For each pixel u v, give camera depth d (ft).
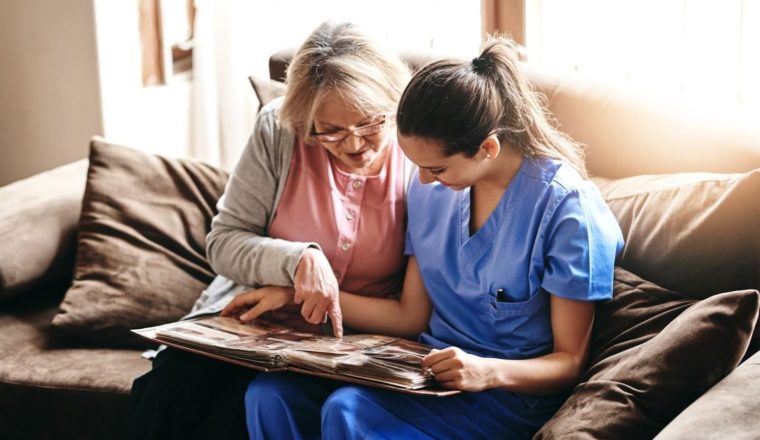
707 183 5.57
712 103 6.24
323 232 6.23
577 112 6.47
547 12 8.27
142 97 10.09
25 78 9.91
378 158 6.26
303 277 5.86
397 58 5.98
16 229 7.41
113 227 7.38
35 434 6.60
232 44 9.93
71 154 9.94
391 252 6.28
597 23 8.04
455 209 5.85
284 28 9.74
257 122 6.39
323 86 5.64
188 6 10.47
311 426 5.53
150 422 5.76
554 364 5.34
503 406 5.42
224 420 5.75
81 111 9.75
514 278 5.57
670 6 7.68
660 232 5.66
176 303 7.19
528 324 5.61
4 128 10.16
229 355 5.40
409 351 5.50
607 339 5.53
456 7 8.75
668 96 6.31
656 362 4.96
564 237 5.37
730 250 5.41
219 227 6.41
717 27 7.48
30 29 9.74
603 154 6.41
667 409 4.90
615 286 5.66
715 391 4.72
